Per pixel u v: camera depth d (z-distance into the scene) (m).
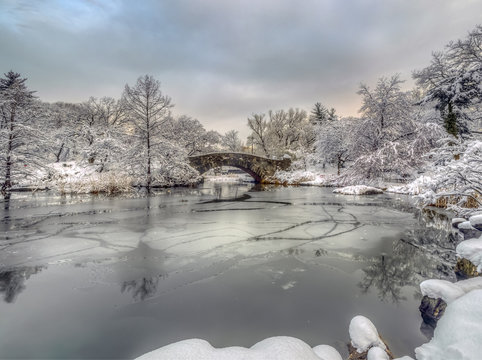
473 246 3.62
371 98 22.30
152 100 23.17
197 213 10.55
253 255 5.43
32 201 13.66
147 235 6.96
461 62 18.22
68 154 35.66
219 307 3.37
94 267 4.71
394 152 20.23
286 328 2.93
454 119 18.81
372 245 6.23
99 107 37.78
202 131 47.97
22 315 3.15
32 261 4.99
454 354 1.90
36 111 20.30
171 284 4.04
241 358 1.72
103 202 13.56
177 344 1.87
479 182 5.05
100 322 3.01
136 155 22.25
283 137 48.25
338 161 31.03
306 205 13.07
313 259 5.23
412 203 13.77
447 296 2.84
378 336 2.46
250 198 16.03
